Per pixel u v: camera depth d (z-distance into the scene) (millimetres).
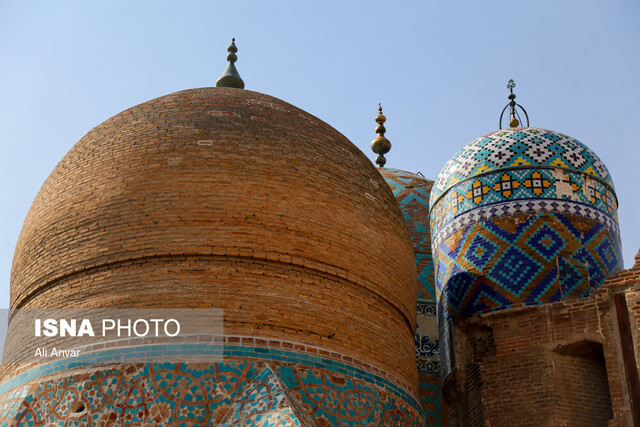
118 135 11211
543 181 13688
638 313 11352
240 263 9977
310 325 9938
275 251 10102
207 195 10266
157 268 9898
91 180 10805
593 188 13898
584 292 12984
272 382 9133
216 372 9250
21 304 10797
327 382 9688
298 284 10102
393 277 11148
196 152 10609
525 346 12352
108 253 10109
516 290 13047
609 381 11312
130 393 9148
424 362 15273
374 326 10586
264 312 9750
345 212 10844
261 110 11523
